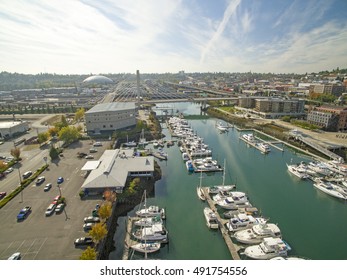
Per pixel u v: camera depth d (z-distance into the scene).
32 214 63.12
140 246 55.66
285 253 53.84
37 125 168.75
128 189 75.62
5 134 137.12
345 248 58.19
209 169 101.00
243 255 54.06
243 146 139.12
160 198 79.38
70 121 181.75
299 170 97.50
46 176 85.69
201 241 59.75
